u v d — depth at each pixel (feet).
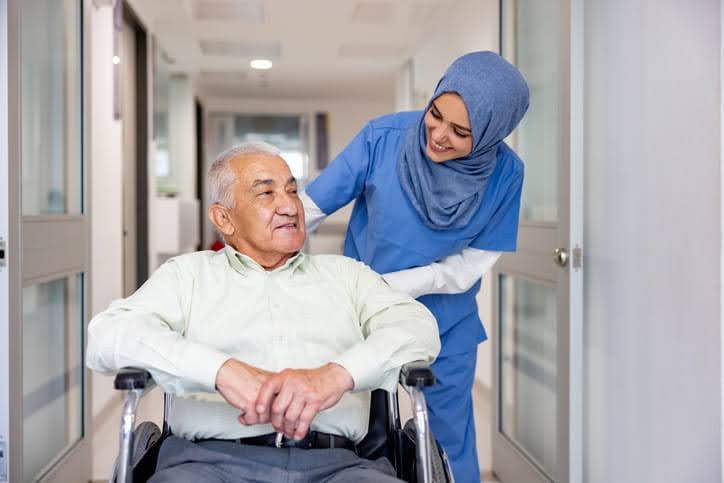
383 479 3.74
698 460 5.00
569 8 6.52
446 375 5.70
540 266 7.27
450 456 5.78
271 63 21.58
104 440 9.62
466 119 4.67
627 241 5.93
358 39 18.21
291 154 30.81
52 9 7.30
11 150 5.85
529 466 7.47
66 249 7.31
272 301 4.48
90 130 8.10
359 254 5.76
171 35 17.69
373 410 4.54
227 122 30.45
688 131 5.01
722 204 4.65
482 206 5.41
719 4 4.65
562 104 6.67
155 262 16.79
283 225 4.47
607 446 6.34
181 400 4.31
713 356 4.81
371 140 5.46
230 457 4.02
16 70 5.93
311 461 4.06
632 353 5.88
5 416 5.88
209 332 4.38
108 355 3.88
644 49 5.59
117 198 12.25
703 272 4.89
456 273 5.52
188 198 23.21
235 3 15.49
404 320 4.33
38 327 6.87
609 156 6.22
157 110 17.48
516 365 8.38
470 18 13.76
